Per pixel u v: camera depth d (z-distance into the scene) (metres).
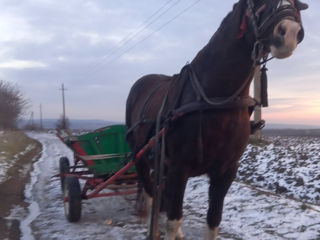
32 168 12.92
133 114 5.28
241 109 3.41
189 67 3.67
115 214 6.27
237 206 6.16
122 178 6.45
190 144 3.42
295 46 2.60
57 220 5.98
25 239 5.09
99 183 6.12
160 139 3.86
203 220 5.72
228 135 3.35
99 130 7.02
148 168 5.28
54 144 25.48
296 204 5.94
